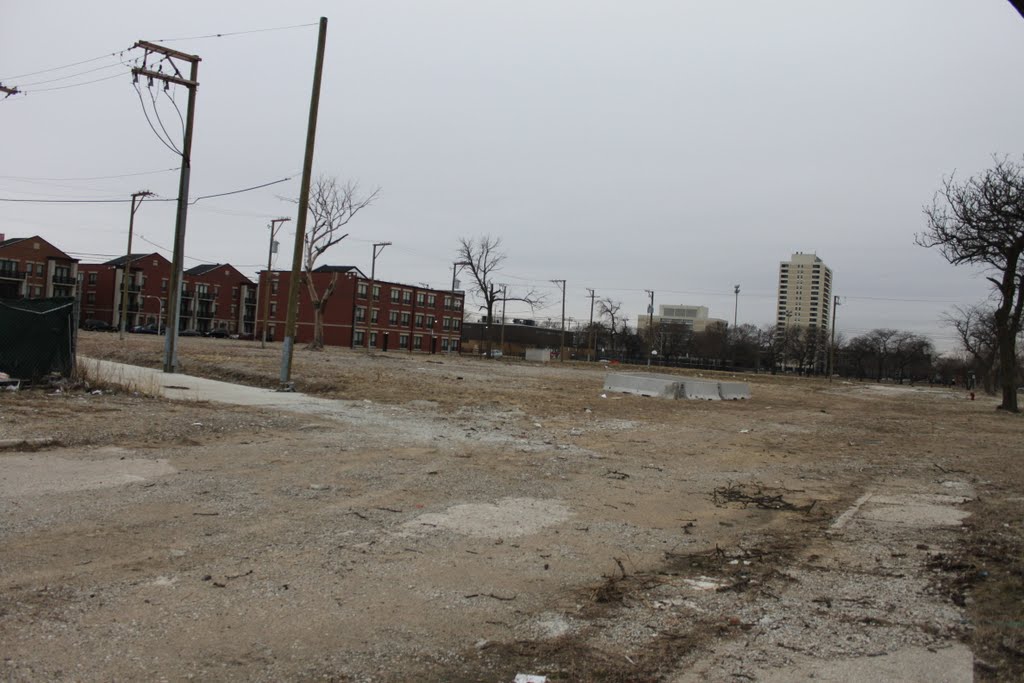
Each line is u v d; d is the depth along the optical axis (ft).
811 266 495.41
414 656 13.15
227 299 374.02
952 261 94.84
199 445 32.99
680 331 431.84
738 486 32.50
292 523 21.26
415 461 32.89
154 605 14.60
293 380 68.54
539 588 17.26
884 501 30.04
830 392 157.58
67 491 23.03
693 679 12.67
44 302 47.78
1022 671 13.15
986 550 21.50
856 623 15.61
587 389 92.32
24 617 13.57
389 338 324.80
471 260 255.70
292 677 12.02
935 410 104.32
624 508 26.50
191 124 74.28
